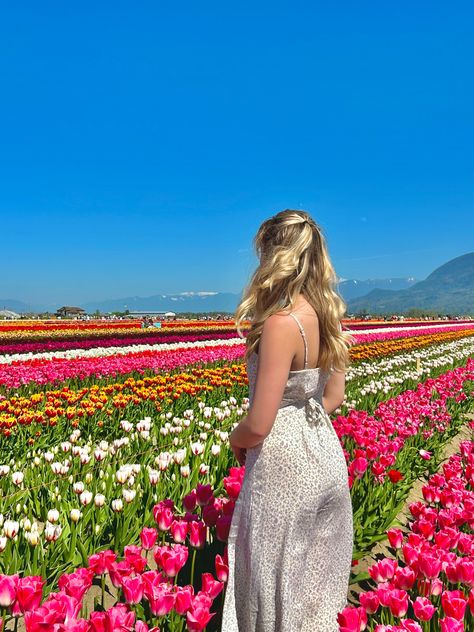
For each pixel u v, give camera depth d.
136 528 4.65
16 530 4.16
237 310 3.22
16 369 12.70
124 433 8.46
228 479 4.32
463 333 40.44
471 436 10.90
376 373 16.92
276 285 3.12
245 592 3.19
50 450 6.93
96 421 8.71
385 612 3.61
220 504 4.52
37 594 2.91
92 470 6.04
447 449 9.71
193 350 21.47
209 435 8.01
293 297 3.07
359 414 9.20
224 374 13.81
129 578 3.10
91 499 4.89
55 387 12.55
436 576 3.62
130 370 14.57
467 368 18.41
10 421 7.30
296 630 3.10
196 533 3.75
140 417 9.22
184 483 5.57
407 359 20.28
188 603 3.04
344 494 3.31
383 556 5.41
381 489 5.70
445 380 13.20
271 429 3.17
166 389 10.37
